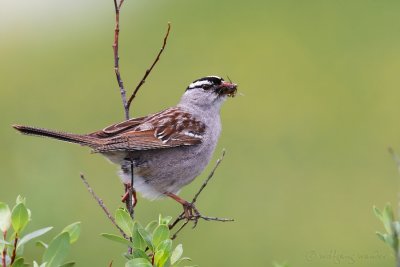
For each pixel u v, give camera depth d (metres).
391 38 21.09
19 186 13.05
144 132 8.92
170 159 9.09
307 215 14.47
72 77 19.28
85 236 13.07
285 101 18.78
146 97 18.58
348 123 17.92
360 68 19.95
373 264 13.02
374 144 16.97
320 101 18.67
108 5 22.97
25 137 14.55
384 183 15.64
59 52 20.48
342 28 21.62
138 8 22.86
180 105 9.77
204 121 9.55
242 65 20.28
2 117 17.75
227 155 15.95
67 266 6.43
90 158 14.34
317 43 21.05
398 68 19.80
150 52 20.56
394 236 5.73
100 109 18.09
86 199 13.78
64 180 12.98
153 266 6.27
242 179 15.20
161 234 6.33
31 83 18.91
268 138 17.05
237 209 14.27
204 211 14.10
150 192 9.15
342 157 16.59
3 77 19.19
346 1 22.50
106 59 20.14
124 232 6.64
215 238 13.66
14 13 22.34
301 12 22.33
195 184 14.48
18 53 20.33
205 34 21.41
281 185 15.23
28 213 6.40
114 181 14.08
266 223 14.10
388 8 22.09
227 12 22.47
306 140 16.95
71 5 22.94
